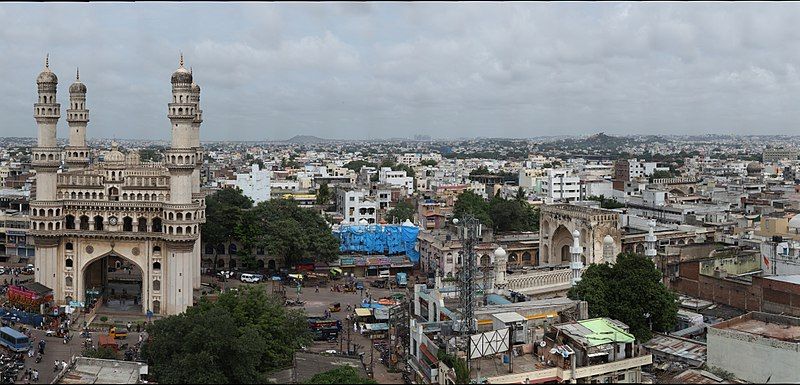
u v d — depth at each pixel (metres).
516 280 111.06
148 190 133.50
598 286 97.94
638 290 97.12
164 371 83.94
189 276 132.00
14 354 105.12
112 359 93.44
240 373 84.25
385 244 184.38
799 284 103.19
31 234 134.00
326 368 92.06
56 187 135.12
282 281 162.12
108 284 152.38
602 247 138.00
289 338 101.12
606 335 81.44
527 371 77.06
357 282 162.50
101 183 135.00
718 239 163.88
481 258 154.62
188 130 130.00
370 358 105.69
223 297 102.94
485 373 77.06
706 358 85.44
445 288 105.19
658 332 99.94
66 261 135.38
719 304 115.12
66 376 80.75
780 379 75.69
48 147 133.12
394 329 113.94
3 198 194.75
